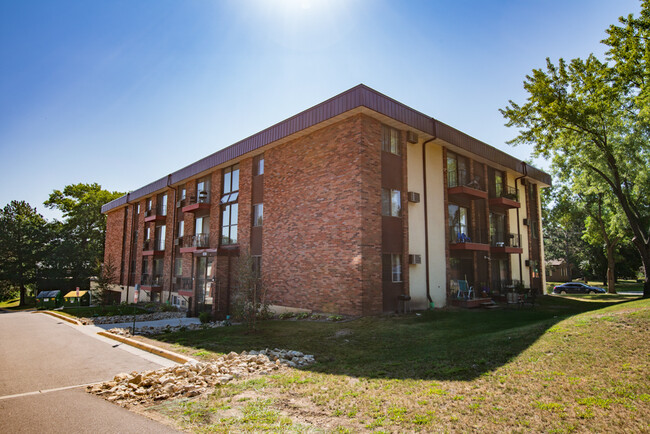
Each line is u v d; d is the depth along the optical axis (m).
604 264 47.84
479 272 22.33
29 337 14.09
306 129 18.17
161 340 12.56
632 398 5.41
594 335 8.84
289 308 18.47
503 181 25.88
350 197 16.14
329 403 5.92
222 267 22.11
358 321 14.30
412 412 5.41
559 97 18.23
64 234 54.41
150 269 32.91
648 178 23.42
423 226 18.84
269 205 20.78
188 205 27.16
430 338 11.15
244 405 5.92
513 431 4.70
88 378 7.91
